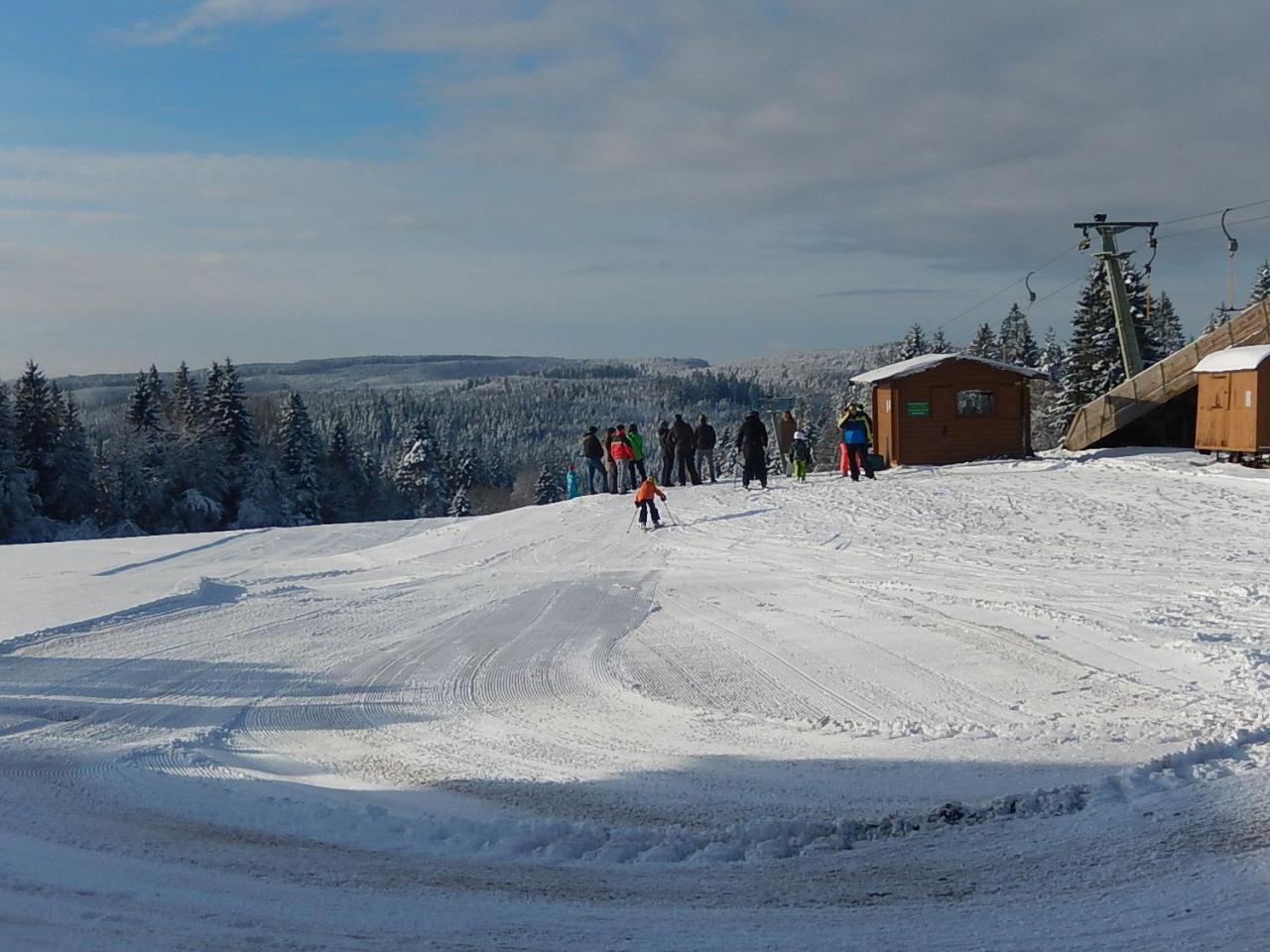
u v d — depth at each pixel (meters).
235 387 75.88
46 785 7.94
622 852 6.25
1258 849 5.82
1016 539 19.55
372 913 5.48
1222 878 5.48
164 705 10.68
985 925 5.09
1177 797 6.61
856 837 6.37
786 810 6.96
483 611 15.75
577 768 8.18
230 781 8.03
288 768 8.59
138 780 8.05
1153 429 36.84
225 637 14.23
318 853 6.42
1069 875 5.62
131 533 67.56
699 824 6.78
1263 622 11.91
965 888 5.54
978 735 8.45
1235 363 28.44
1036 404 67.81
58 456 67.50
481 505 102.25
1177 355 34.03
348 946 5.09
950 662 10.91
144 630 14.77
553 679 11.33
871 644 12.02
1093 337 56.22
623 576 18.39
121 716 10.24
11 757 8.77
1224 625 11.80
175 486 72.25
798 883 5.71
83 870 6.16
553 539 23.97
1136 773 7.03
